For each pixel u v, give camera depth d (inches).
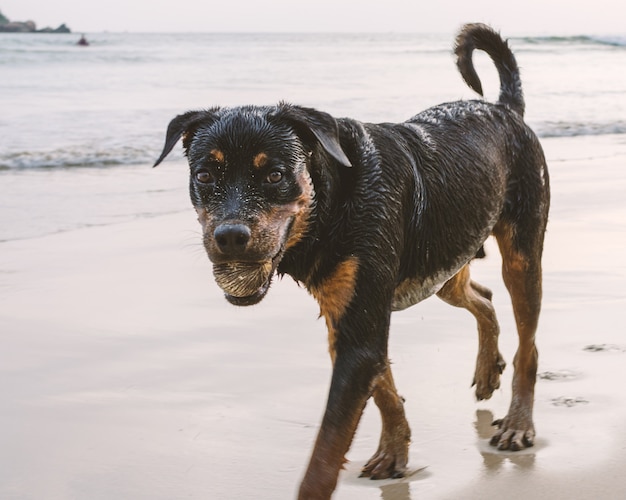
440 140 167.5
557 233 319.9
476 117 178.5
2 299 252.2
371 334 142.8
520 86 201.5
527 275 181.5
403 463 156.7
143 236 325.1
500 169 177.2
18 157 483.2
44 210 363.9
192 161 133.4
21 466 158.2
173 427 174.1
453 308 243.4
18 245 310.0
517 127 185.8
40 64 1213.1
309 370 202.7
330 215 140.6
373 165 145.8
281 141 131.3
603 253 294.0
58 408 182.5
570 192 392.8
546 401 181.9
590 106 767.1
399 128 163.3
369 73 1165.7
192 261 294.4
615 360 202.8
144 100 788.6
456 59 208.7
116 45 2124.8
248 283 129.9
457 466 158.2
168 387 193.5
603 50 1768.0
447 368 203.5
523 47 1899.6
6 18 3275.1
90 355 212.1
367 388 141.9
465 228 167.9
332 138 132.6
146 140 545.3
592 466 155.3
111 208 370.0
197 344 218.8
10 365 205.5
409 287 164.1
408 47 2287.2
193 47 2118.6
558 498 144.8
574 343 213.6
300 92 882.8
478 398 188.4
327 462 137.1
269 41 2856.8
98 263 289.9
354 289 141.6
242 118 132.2
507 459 160.2
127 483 152.2
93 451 164.1
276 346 217.8
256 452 163.3
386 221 144.6
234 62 1409.9
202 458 161.0
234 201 128.3
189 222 347.6
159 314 241.3
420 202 157.2
